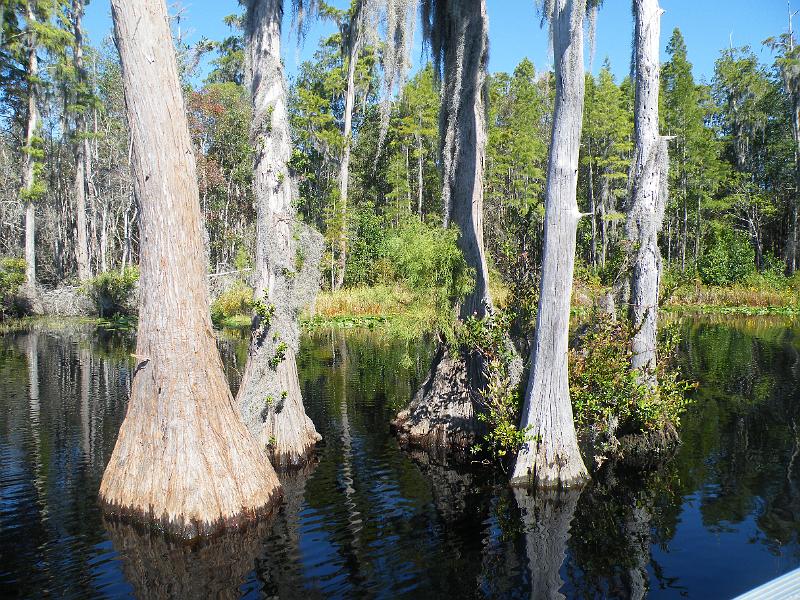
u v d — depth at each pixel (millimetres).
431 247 8789
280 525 6039
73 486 6941
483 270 9141
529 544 5590
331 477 7547
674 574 4961
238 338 20062
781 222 44469
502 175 39281
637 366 8656
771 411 10266
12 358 16469
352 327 23031
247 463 6328
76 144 31344
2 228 40438
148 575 4984
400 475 7613
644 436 8305
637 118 8828
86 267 31531
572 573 5016
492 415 7848
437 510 6445
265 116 8203
